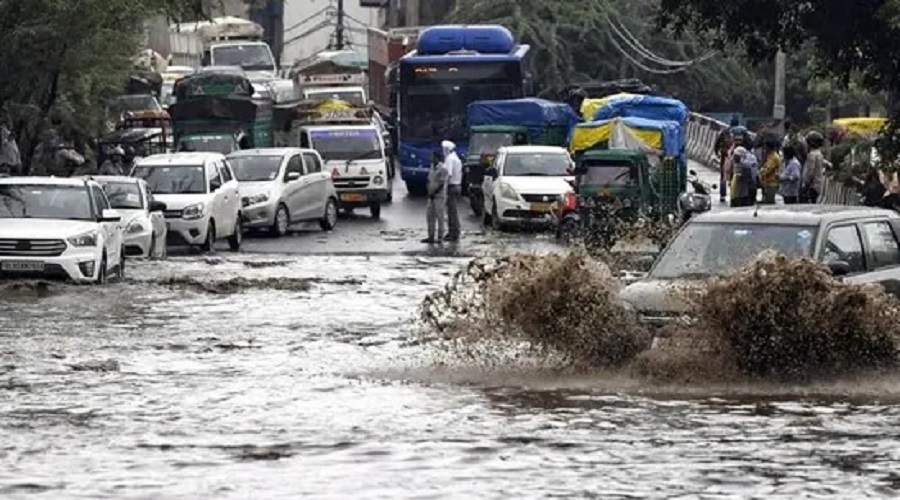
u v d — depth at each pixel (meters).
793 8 57.91
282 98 138.62
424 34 108.56
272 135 114.75
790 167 73.62
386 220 94.38
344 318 47.06
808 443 26.61
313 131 96.50
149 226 68.00
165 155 78.69
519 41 156.50
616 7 162.12
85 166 104.81
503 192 86.25
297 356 38.53
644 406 30.44
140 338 42.12
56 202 56.91
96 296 52.47
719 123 134.75
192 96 109.81
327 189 88.31
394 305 50.81
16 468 24.91
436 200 79.00
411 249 75.81
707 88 160.88
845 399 31.20
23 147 92.25
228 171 79.56
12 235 54.66
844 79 59.75
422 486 23.42
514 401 31.12
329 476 24.17
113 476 24.28
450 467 24.77
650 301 34.28
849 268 36.00
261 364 37.12
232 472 24.52
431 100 106.06
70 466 25.05
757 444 26.53
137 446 26.73
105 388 33.25
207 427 28.50
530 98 108.00
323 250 76.00
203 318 46.94
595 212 77.25
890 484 23.39
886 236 37.34
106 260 56.75
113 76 101.31
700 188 77.31
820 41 59.00
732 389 32.47
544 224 85.75
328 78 135.75
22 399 31.77
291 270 63.44
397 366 36.38
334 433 27.78
